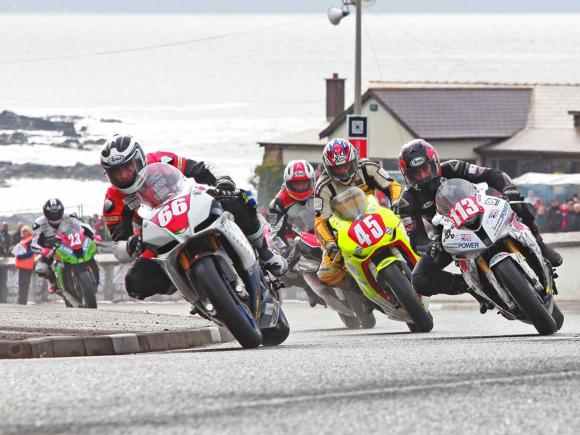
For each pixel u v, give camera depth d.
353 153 43.03
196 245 32.72
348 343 34.06
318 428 17.70
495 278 35.56
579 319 53.50
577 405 19.50
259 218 36.19
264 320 34.84
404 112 159.88
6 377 23.22
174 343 39.22
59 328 40.53
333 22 109.25
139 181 33.34
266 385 21.53
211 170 36.00
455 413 18.83
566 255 78.06
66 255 64.50
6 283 98.75
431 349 28.34
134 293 33.72
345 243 42.47
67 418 18.62
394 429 17.64
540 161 153.00
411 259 42.28
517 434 17.33
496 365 24.00
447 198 36.19
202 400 20.02
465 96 163.75
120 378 22.61
